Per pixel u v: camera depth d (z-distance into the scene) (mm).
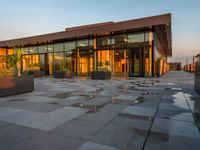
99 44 22797
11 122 3803
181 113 4547
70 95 7465
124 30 19641
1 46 30453
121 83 13031
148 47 19594
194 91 8617
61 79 18125
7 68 8828
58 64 26406
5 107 5207
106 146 2652
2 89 7125
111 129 3371
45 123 3732
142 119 4020
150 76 19594
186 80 15828
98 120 3941
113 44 21766
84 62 24078
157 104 5648
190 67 43344
